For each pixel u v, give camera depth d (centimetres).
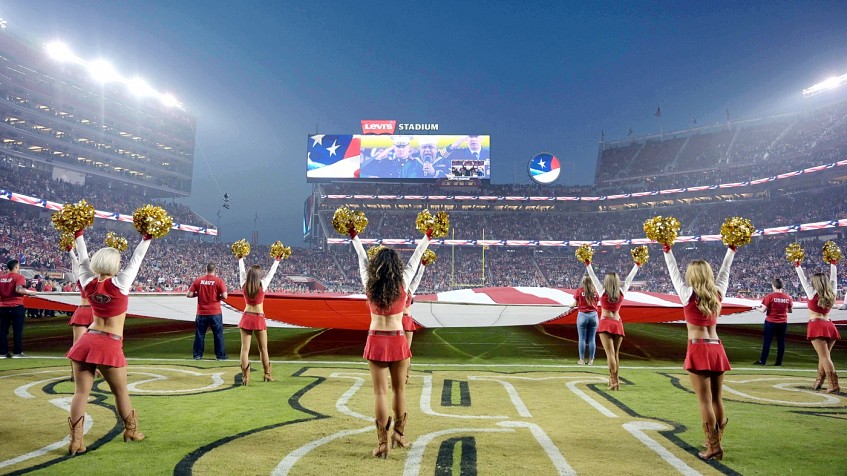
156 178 7038
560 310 1368
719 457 425
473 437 485
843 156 5172
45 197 4781
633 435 496
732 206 6216
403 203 6750
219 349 1012
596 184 7494
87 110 6100
